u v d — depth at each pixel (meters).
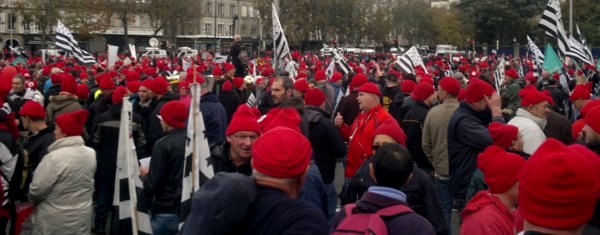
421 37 80.25
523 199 2.75
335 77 16.94
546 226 2.66
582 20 71.62
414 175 5.59
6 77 8.70
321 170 8.23
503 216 4.64
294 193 3.56
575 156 2.69
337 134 8.20
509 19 75.69
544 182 2.65
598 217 4.42
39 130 7.95
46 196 6.63
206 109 9.57
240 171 5.20
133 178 6.65
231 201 3.33
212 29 99.25
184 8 73.06
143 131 10.23
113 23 85.94
